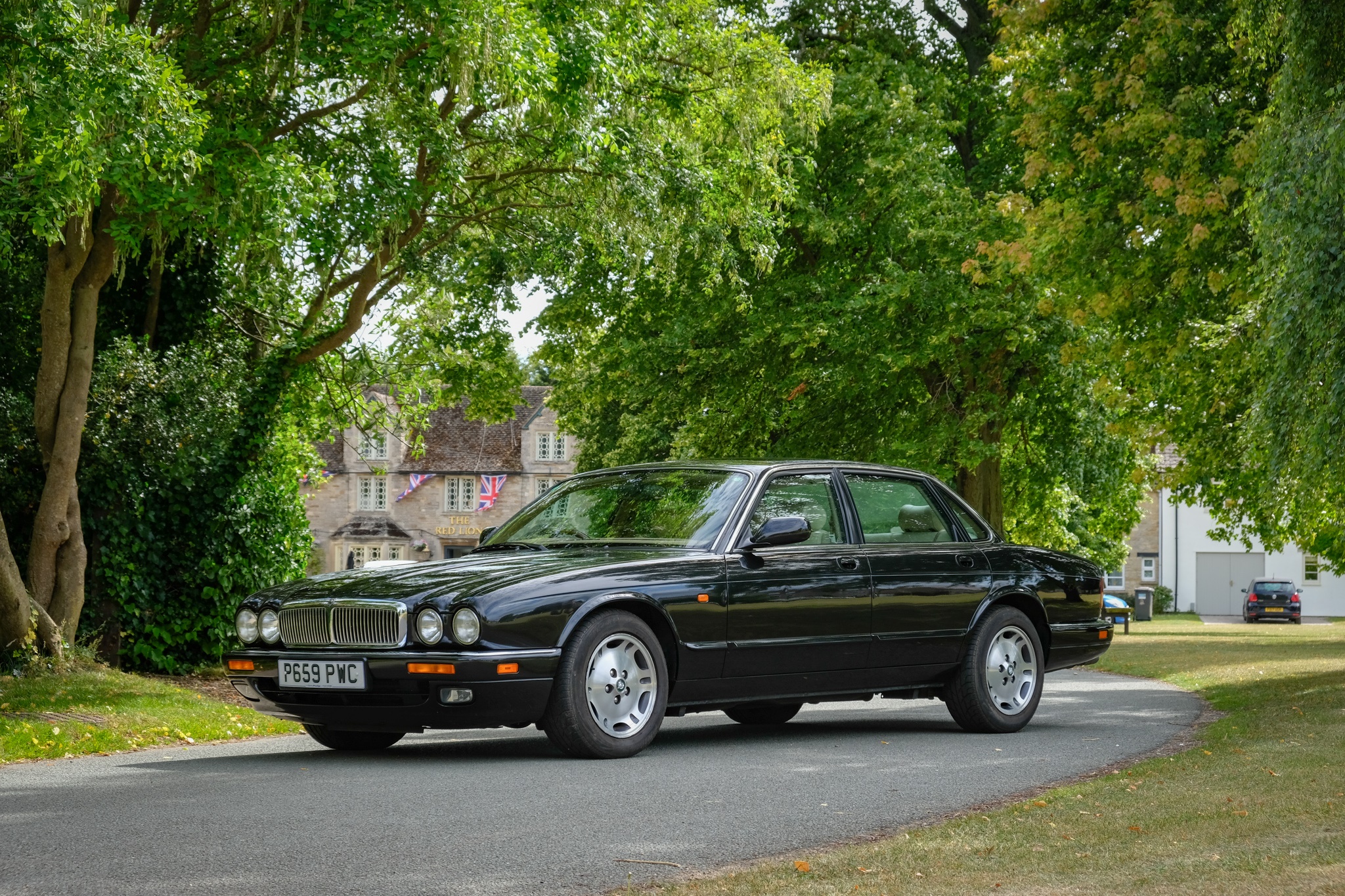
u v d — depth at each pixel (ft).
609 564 25.11
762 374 85.20
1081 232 51.57
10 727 29.12
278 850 16.24
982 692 30.19
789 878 14.05
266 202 39.34
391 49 42.22
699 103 56.70
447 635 23.27
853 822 18.25
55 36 31.71
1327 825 16.10
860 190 78.74
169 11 45.24
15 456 45.21
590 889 14.15
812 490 28.76
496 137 51.08
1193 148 47.09
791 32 88.38
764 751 26.43
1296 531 76.89
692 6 57.21
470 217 55.06
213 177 39.42
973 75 89.20
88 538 47.14
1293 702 36.76
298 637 24.61
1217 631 128.06
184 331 52.85
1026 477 95.40
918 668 29.43
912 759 25.22
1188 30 49.06
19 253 45.73
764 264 59.00
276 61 44.80
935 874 14.03
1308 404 36.91
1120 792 19.57
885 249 79.41
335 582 25.34
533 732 31.68
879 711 37.96
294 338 54.19
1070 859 14.60
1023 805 18.63
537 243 59.52
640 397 88.07
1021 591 31.12
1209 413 63.52
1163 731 31.27
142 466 48.24
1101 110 52.01
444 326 82.28
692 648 25.52
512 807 19.27
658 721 25.17
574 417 119.75
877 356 75.56
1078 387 80.33
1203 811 17.44
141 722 31.68
